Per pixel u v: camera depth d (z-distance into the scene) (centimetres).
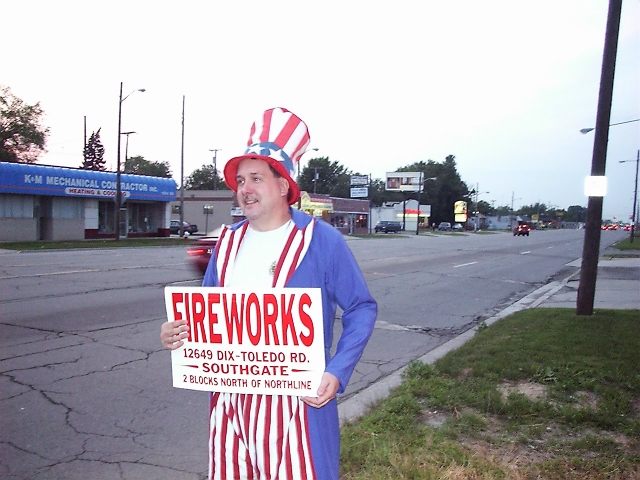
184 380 220
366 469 370
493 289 1565
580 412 472
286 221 227
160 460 423
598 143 952
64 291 1182
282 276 215
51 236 3431
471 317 1095
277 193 221
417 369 617
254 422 212
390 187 9712
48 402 535
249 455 215
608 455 395
